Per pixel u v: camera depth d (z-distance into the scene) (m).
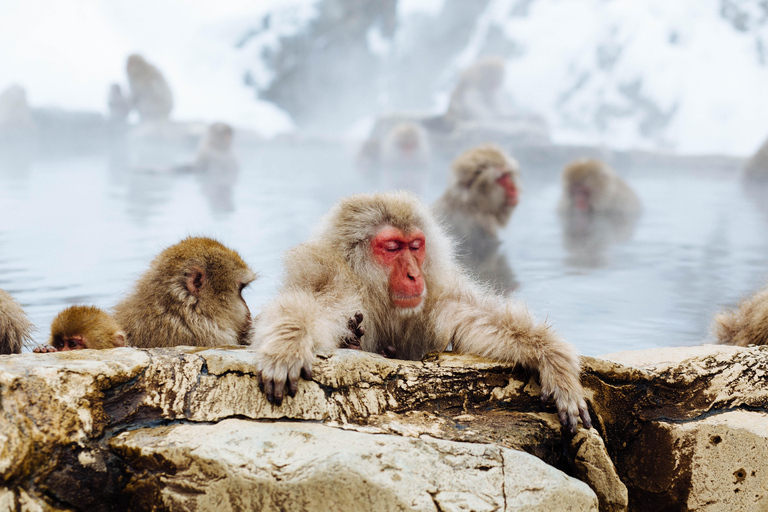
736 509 3.48
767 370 3.79
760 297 4.98
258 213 11.25
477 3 45.12
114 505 2.87
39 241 8.75
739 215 12.39
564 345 3.59
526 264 8.09
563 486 2.94
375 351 4.17
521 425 3.37
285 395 3.24
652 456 3.51
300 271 3.94
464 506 2.75
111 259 7.73
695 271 7.80
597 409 3.61
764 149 17.97
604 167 12.54
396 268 4.03
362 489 2.70
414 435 3.16
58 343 4.09
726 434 3.45
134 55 25.36
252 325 4.52
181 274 4.39
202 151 18.36
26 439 2.73
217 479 2.77
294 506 2.71
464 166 9.85
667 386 3.66
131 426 3.04
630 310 6.14
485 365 3.62
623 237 10.11
